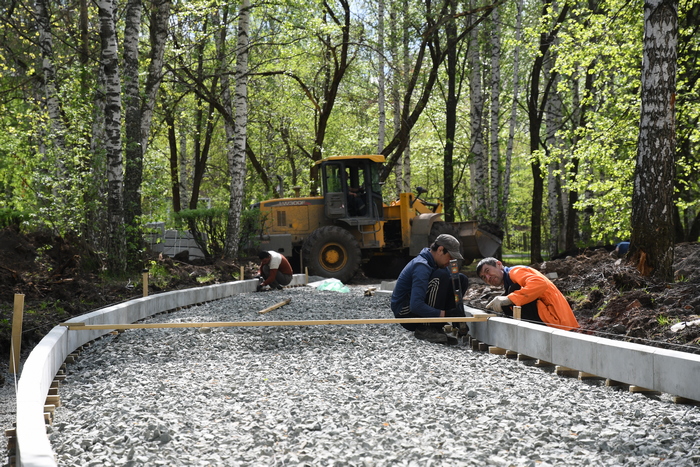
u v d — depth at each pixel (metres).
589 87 22.33
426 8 21.94
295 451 3.35
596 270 9.53
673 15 8.48
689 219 26.02
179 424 3.88
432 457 3.20
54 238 11.18
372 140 29.70
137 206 13.56
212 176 34.47
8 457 3.48
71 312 8.52
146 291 9.46
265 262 13.64
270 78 25.91
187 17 17.89
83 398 4.71
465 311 7.57
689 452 3.29
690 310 6.71
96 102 14.48
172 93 21.27
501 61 27.64
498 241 18.88
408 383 5.04
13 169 15.94
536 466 3.09
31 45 17.50
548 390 4.86
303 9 18.73
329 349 6.70
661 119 8.47
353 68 26.45
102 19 12.30
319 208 17.58
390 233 18.30
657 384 4.60
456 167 35.88
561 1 16.42
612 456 3.32
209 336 7.35
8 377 5.66
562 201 29.70
